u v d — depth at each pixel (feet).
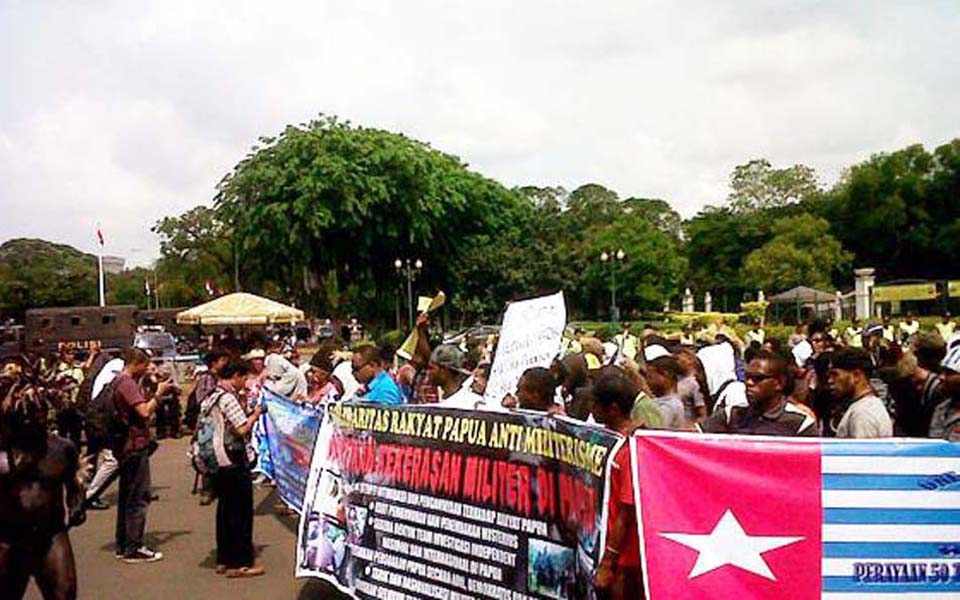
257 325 122.31
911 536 15.67
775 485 15.70
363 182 169.27
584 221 339.98
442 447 21.71
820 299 206.69
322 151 168.45
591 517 17.02
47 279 305.32
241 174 170.91
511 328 32.07
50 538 19.92
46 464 19.66
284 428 37.09
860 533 15.66
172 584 29.35
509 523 19.72
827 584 15.60
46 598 19.90
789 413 21.24
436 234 194.08
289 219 165.37
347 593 24.53
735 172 347.36
